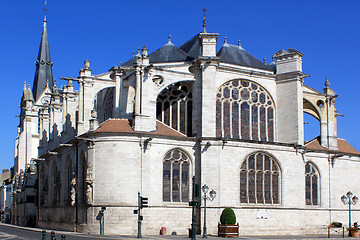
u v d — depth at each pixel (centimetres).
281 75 6850
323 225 6894
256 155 6362
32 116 11662
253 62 7319
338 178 7225
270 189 6406
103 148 5747
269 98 6869
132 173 5694
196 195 4625
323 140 7281
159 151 5903
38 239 4656
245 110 6656
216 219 5875
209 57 6188
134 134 5762
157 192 5822
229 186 6062
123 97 6656
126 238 4856
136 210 5138
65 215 6756
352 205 7325
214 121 6147
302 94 6844
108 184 5656
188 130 6444
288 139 6731
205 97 6175
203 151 6044
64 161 7038
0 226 9006
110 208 5612
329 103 7394
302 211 6594
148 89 5975
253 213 6166
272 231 6269
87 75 6669
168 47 7238
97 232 5641
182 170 6056
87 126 6562
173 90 6544
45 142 8775
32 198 9825
